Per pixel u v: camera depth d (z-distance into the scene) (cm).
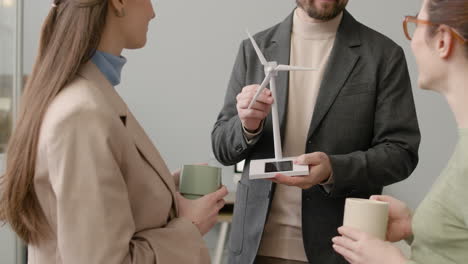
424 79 99
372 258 97
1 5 288
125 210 93
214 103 371
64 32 99
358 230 103
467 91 92
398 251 97
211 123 372
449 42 92
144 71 369
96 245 89
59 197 90
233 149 158
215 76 370
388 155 150
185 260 102
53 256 100
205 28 369
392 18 363
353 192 152
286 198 159
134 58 369
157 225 104
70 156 90
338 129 156
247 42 175
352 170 146
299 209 158
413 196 364
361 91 157
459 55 92
